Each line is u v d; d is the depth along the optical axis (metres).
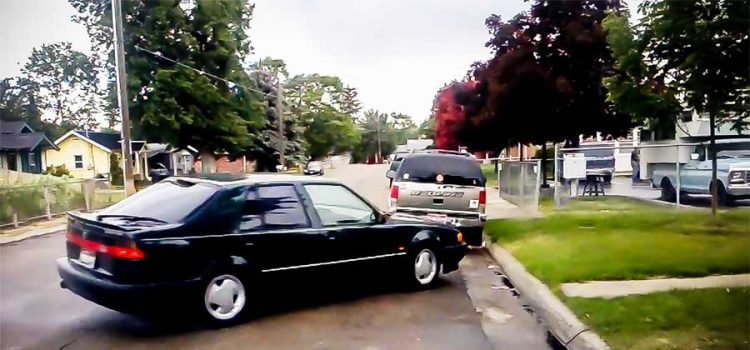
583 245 9.07
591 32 18.08
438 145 35.25
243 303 5.56
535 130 19.66
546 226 11.44
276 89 46.53
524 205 16.20
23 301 6.38
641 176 23.11
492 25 20.23
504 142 25.30
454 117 30.45
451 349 4.88
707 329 4.84
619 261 7.68
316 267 6.11
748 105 9.04
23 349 4.76
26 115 62.06
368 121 112.31
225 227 5.46
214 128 32.44
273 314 5.91
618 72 11.89
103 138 48.41
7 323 5.50
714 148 10.45
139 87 29.42
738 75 8.48
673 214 12.20
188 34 30.89
